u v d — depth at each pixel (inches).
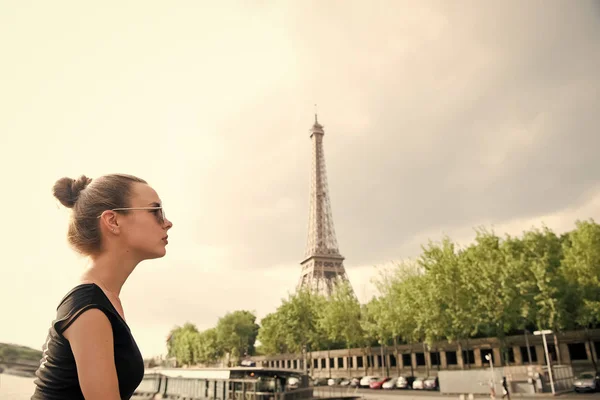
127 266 74.9
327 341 2854.3
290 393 1089.4
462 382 1441.9
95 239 72.5
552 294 1614.2
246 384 1050.1
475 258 1733.5
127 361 64.5
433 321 1839.3
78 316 60.1
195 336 3671.3
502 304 1610.5
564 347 1909.4
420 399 1332.4
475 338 2276.1
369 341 2554.1
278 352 3410.4
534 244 1727.4
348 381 2087.8
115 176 77.5
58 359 60.1
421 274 2149.4
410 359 2541.8
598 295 1652.3
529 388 1358.3
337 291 2691.9
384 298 2279.8
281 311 2795.3
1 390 185.2
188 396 1171.3
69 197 76.8
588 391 1334.9
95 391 56.4
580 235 1696.6
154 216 76.9
